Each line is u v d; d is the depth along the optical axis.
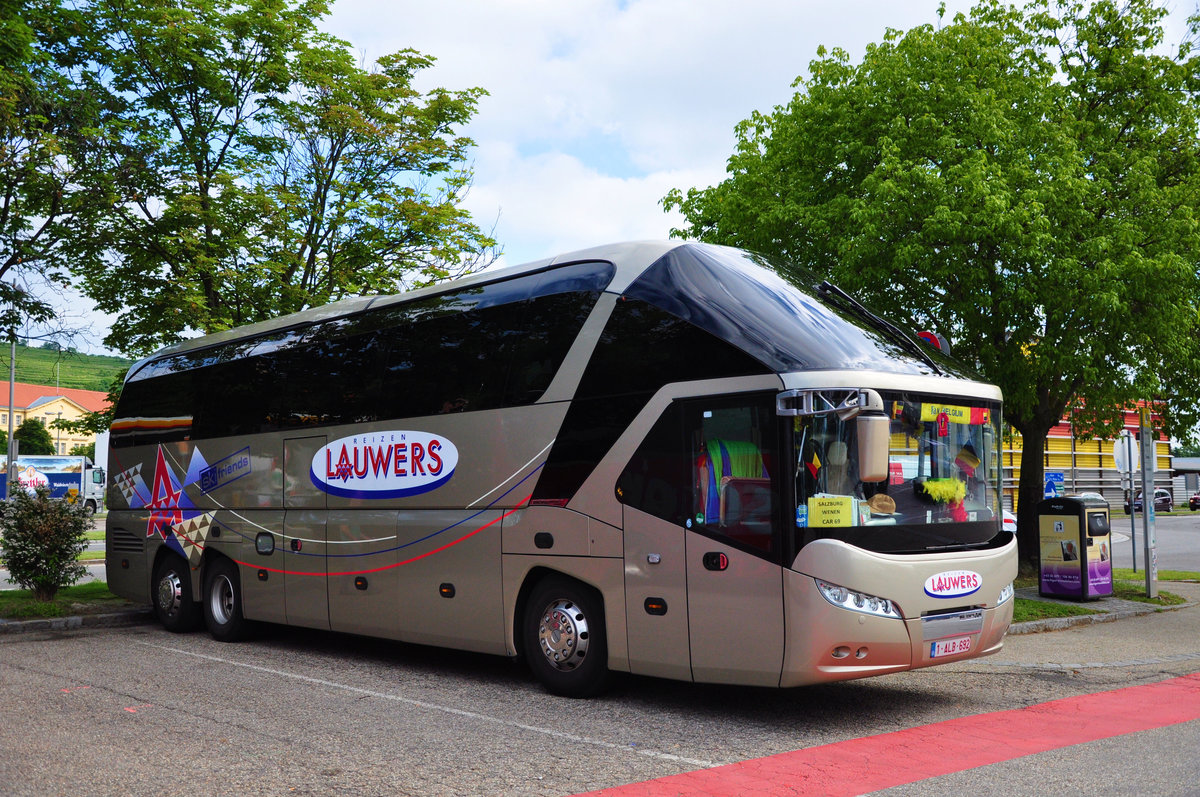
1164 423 17.50
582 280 8.42
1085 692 8.38
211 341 12.93
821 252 15.71
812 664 6.62
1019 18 16.61
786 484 6.77
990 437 7.90
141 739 6.59
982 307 14.28
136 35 15.96
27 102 13.05
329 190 17.73
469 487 8.92
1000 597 7.59
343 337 10.69
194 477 12.49
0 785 5.48
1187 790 5.31
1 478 43.19
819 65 16.98
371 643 11.64
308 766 5.91
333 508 10.40
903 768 5.83
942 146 14.41
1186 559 25.67
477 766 5.91
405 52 18.80
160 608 12.84
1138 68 16.17
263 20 17.03
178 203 15.59
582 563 7.89
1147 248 14.19
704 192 19.38
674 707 7.70
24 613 12.91
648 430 7.59
